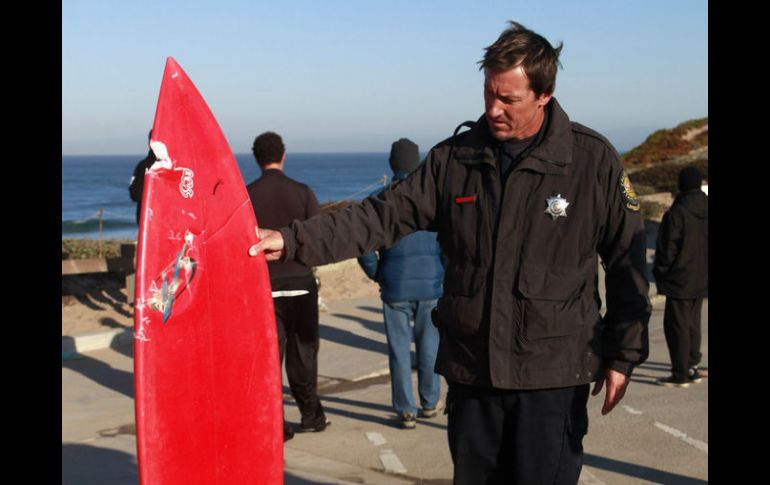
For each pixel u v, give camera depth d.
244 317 2.85
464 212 2.96
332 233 3.02
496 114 2.83
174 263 2.67
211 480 2.73
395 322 6.30
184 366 2.68
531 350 2.84
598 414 6.64
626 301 2.93
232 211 2.86
